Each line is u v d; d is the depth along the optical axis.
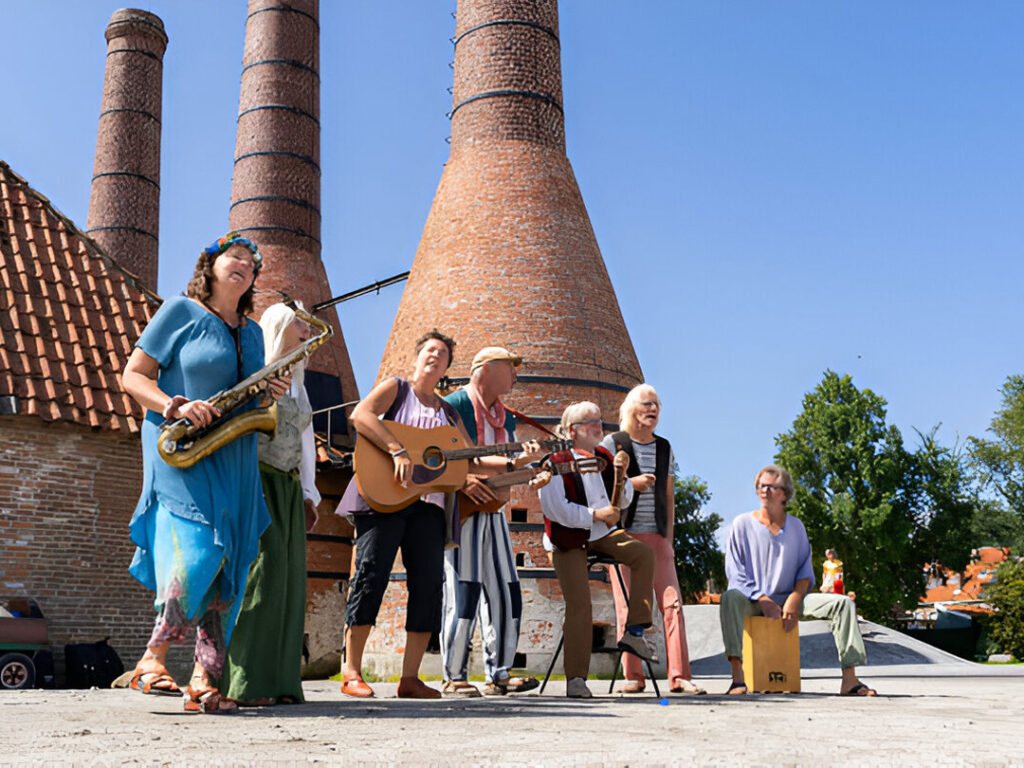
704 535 55.34
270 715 4.11
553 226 20.67
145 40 38.03
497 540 6.96
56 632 13.63
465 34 22.55
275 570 5.09
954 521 46.47
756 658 7.00
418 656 5.97
